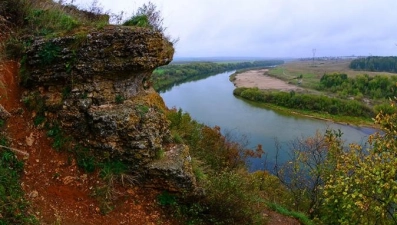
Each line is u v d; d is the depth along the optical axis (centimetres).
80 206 613
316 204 1421
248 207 833
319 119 4797
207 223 745
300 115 4972
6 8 795
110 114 668
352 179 877
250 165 2311
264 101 5831
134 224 646
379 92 6531
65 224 561
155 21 1078
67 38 691
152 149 704
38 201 568
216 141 1598
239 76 10325
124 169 687
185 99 5344
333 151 1330
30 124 672
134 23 818
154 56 733
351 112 5188
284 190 1745
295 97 5584
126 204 668
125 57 695
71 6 1018
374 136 977
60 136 671
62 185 623
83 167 660
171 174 699
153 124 727
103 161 674
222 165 1410
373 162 901
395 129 956
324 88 7806
